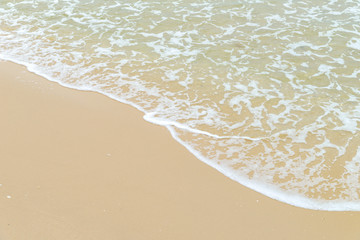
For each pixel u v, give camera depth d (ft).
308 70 26.45
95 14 33.50
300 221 16.17
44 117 21.17
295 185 17.92
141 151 19.29
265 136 20.85
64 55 27.68
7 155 18.45
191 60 27.43
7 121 20.68
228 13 33.45
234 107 22.97
